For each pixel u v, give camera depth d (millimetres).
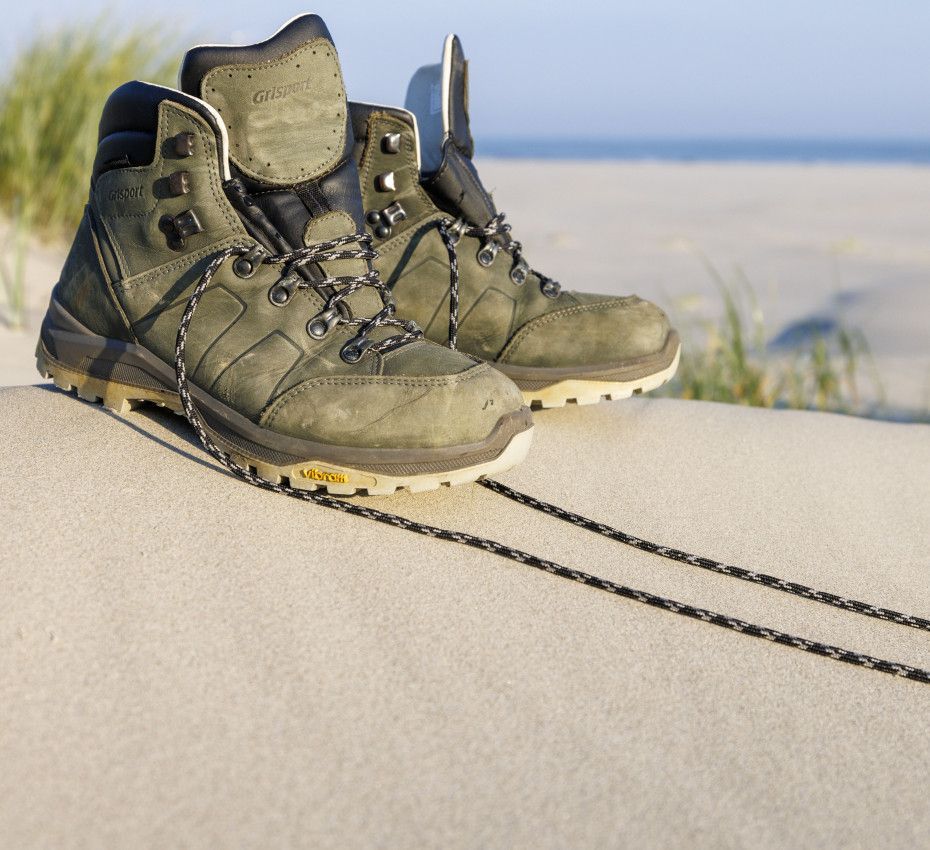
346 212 1242
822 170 21297
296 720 831
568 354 1495
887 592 1212
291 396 1171
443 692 886
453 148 1449
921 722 933
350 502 1230
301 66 1190
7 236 3514
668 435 1610
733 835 756
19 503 1087
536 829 741
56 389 1426
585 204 10531
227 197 1196
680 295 4996
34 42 3861
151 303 1230
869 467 1582
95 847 693
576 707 887
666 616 1062
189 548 1052
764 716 911
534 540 1198
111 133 1244
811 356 3006
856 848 758
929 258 6230
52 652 880
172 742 794
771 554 1271
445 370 1180
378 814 741
